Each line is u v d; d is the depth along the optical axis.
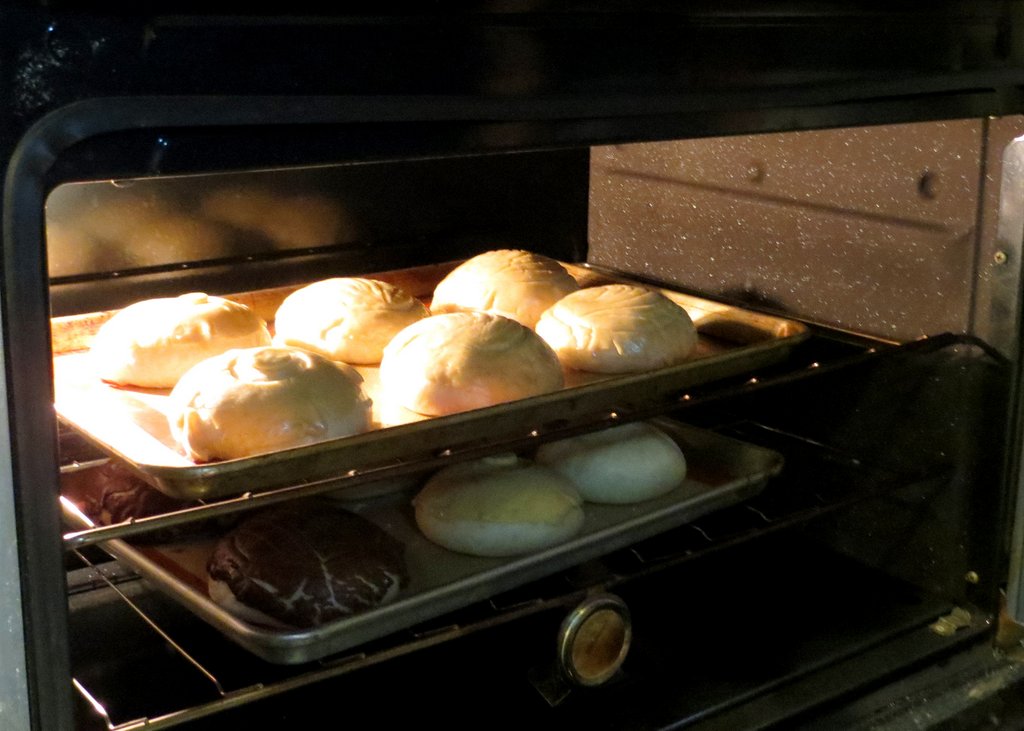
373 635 0.75
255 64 0.55
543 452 0.98
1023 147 0.87
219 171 0.55
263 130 0.56
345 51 0.57
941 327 0.96
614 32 0.67
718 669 0.88
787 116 0.76
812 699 0.86
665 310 0.99
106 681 0.79
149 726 0.62
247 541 0.78
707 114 0.73
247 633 0.71
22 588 0.53
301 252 1.09
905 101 0.82
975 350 0.94
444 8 0.60
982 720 0.93
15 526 0.52
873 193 0.99
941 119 0.84
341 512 0.85
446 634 0.74
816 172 1.03
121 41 0.51
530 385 0.86
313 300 1.01
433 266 1.17
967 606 0.99
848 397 1.06
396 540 0.85
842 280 1.04
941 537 1.00
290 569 0.75
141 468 0.70
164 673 0.80
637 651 0.91
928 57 0.81
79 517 0.74
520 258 1.11
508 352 0.87
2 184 0.49
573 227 1.29
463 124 0.63
